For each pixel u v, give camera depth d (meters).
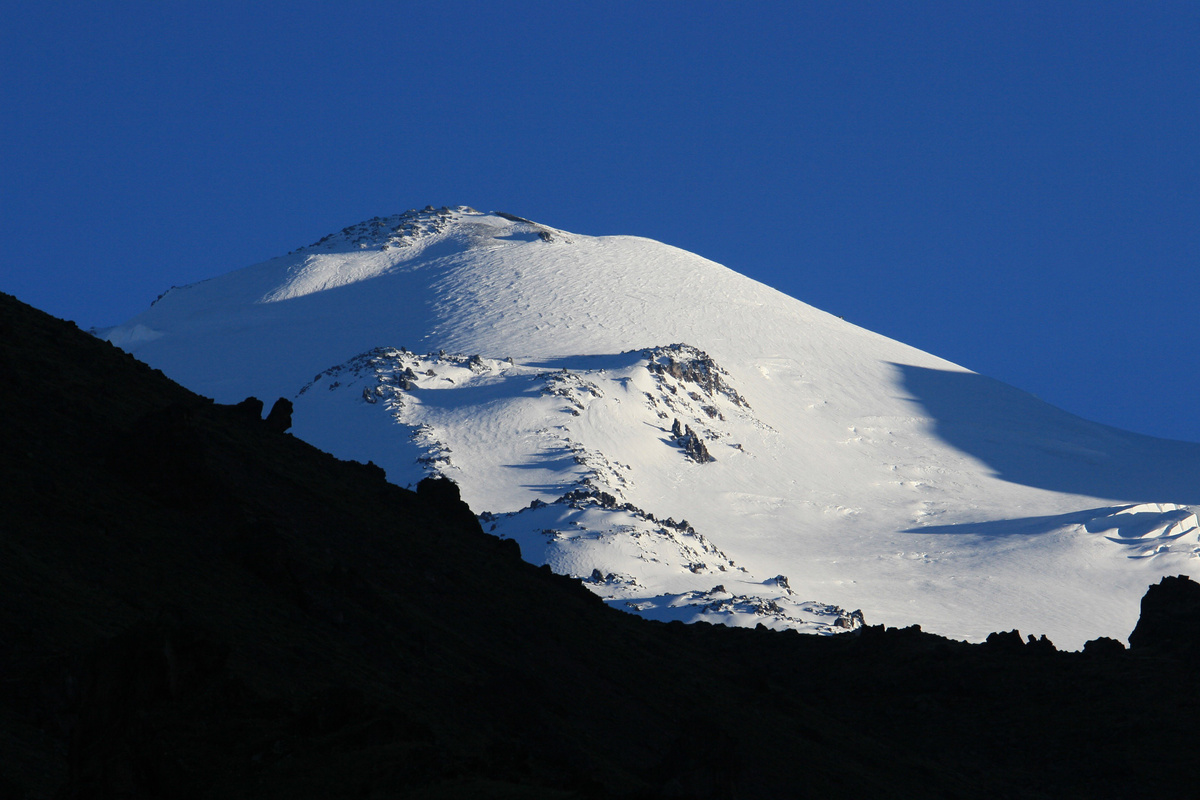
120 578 166.62
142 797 93.69
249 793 91.44
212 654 109.44
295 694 147.62
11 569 150.88
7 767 109.44
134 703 103.31
